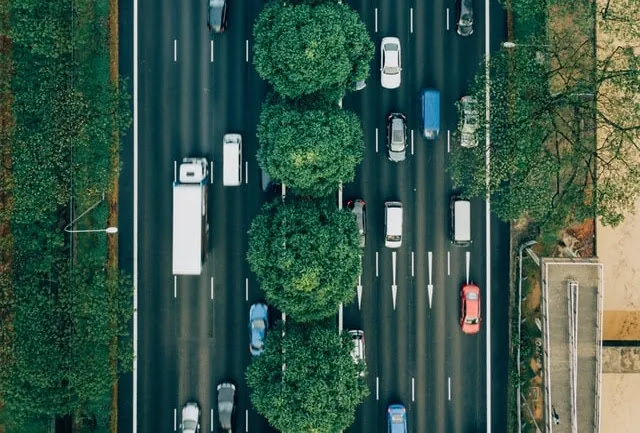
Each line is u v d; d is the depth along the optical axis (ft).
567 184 179.11
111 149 184.65
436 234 188.34
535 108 172.55
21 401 165.68
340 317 188.24
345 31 163.94
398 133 183.32
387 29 187.62
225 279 187.83
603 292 189.16
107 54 185.47
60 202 168.96
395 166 188.14
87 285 170.40
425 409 187.62
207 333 187.93
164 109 187.32
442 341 188.14
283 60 161.07
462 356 188.14
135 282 187.21
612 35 186.91
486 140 178.50
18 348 164.04
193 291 187.93
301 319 165.99
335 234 162.30
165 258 187.62
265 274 166.71
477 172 173.78
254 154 187.62
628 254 190.70
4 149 174.40
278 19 163.02
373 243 188.44
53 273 173.27
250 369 170.19
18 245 173.27
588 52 178.60
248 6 187.42
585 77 184.55
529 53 174.81
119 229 187.42
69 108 167.84
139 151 187.11
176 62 187.42
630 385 190.90
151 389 187.32
